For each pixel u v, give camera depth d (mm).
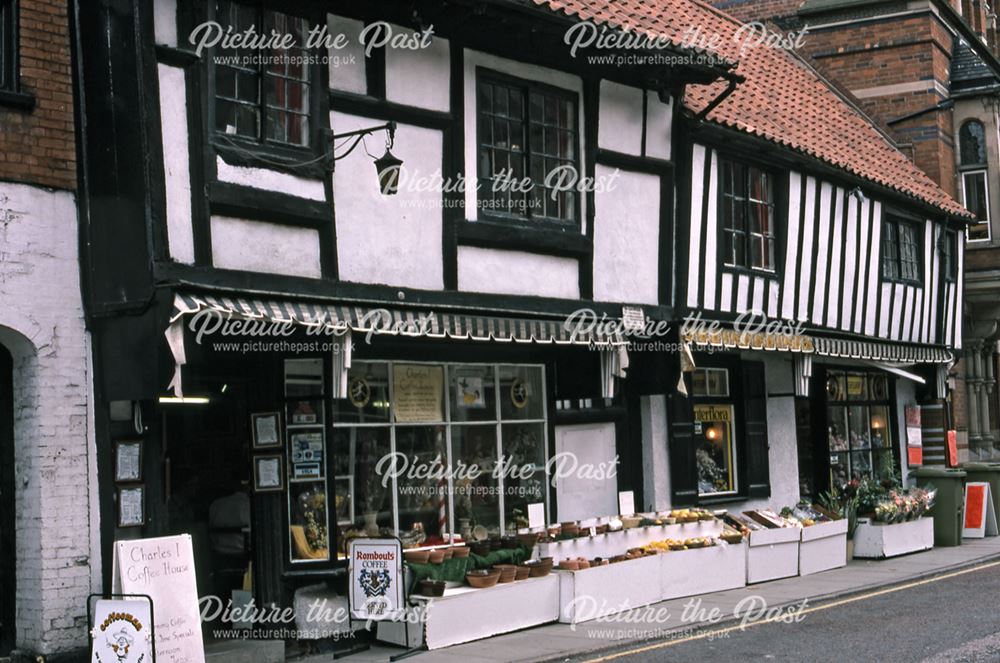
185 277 8375
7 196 8133
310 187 9406
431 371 11094
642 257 12844
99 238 8461
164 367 8211
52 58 8492
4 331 8133
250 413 9758
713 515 13633
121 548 7801
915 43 20891
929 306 19422
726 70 12773
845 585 13258
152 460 8680
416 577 9875
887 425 19234
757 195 15070
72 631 8219
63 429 8289
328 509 9758
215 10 8828
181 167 8508
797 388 15258
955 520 17234
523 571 10664
